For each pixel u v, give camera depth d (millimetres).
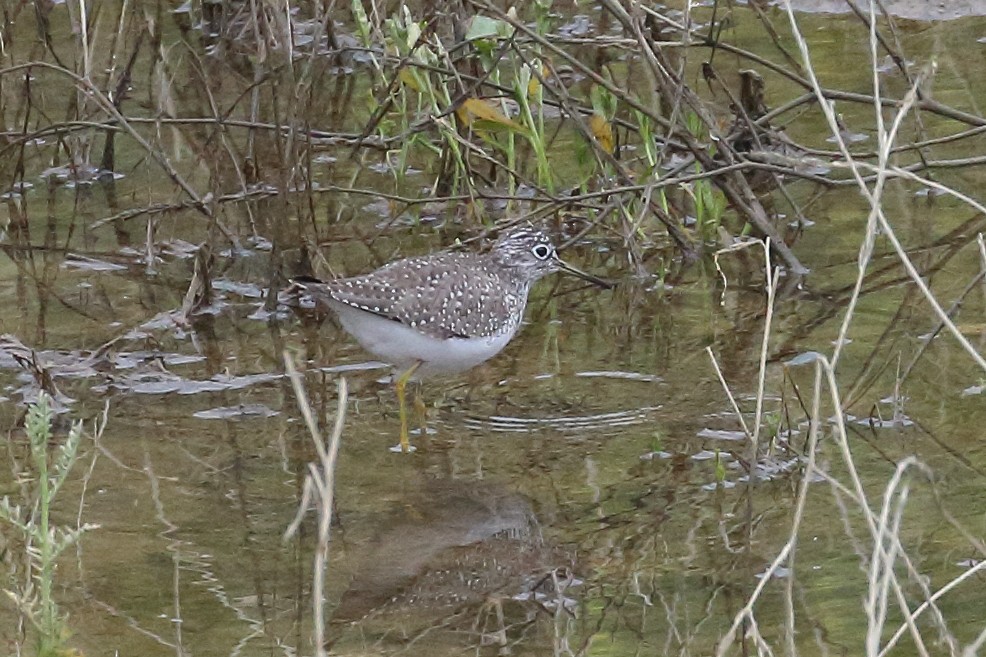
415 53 15055
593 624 8781
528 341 13164
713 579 9250
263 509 10250
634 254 14297
